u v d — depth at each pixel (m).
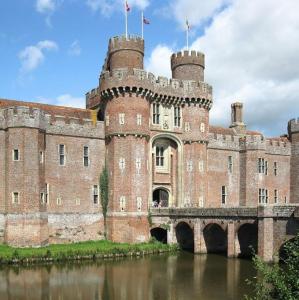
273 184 62.56
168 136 54.22
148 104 51.66
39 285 30.47
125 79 49.72
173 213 49.12
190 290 29.23
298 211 36.66
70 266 37.69
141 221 49.47
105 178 51.00
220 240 48.09
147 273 34.84
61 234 47.91
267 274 14.38
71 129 49.72
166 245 48.06
